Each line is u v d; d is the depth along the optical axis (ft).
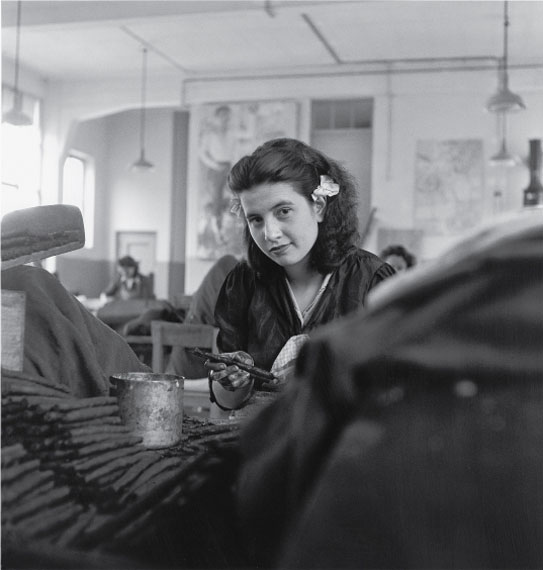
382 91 36.04
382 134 36.32
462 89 34.94
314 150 4.59
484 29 30.45
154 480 2.62
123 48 34.94
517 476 1.66
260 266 4.95
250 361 4.53
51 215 2.97
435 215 35.88
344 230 4.71
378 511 1.70
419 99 35.99
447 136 35.76
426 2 27.50
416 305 1.78
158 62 37.14
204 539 2.51
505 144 34.35
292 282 4.96
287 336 4.90
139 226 46.55
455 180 35.70
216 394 4.81
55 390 2.93
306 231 4.46
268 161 4.27
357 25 30.53
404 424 1.73
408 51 33.94
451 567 1.65
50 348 3.39
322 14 28.76
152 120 46.39
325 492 1.75
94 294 46.37
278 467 1.95
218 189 38.75
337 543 1.71
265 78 37.68
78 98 39.88
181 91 38.65
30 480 2.35
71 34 32.96
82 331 3.61
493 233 1.87
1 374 2.79
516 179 35.40
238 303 5.19
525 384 1.69
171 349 11.53
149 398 3.07
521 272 1.73
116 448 2.76
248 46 34.04
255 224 4.48
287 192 4.32
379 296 1.87
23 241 2.85
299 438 1.85
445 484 1.68
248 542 2.29
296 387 1.98
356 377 1.78
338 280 4.83
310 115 37.50
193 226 39.40
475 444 1.69
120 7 27.99
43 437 2.58
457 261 1.80
